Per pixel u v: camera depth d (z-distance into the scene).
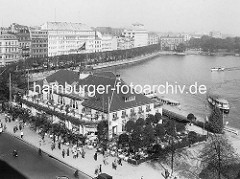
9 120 143.62
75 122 126.50
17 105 159.62
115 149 113.62
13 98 174.88
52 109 138.25
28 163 103.38
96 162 105.25
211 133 138.62
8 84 182.25
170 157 109.69
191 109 193.88
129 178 95.31
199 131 142.75
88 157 108.75
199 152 114.44
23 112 146.75
